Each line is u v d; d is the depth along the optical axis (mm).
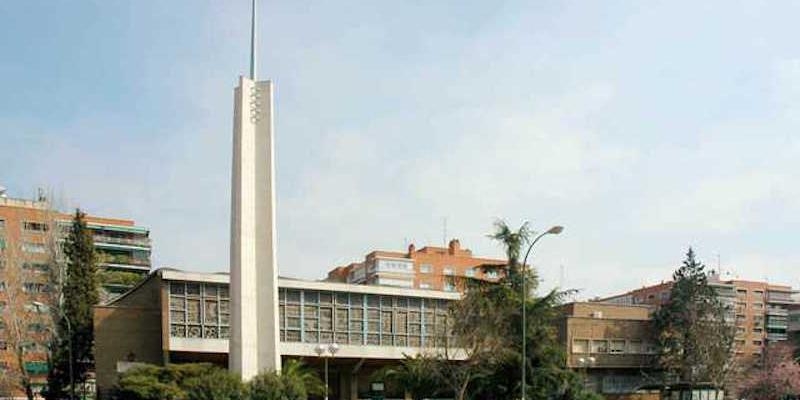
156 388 43375
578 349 69750
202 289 56219
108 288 88750
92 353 63125
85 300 64188
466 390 47031
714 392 67938
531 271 47594
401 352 61375
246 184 48438
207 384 43531
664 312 76188
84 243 65750
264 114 49625
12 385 61750
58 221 66062
